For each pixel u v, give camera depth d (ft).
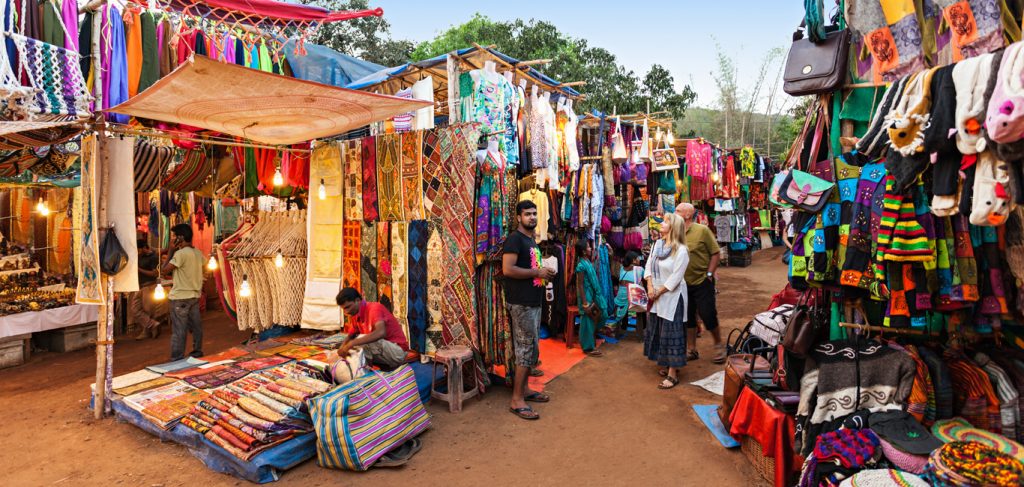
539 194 21.57
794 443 10.32
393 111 16.01
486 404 15.76
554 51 64.18
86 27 14.21
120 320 25.52
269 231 23.41
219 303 32.89
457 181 16.52
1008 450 8.54
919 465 8.36
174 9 17.39
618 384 17.31
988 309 9.14
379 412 12.39
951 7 9.12
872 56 10.00
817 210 9.90
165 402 14.30
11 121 12.00
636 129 29.94
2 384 18.08
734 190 41.32
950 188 7.86
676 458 12.23
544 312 22.79
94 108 13.98
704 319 19.39
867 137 8.89
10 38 12.14
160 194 29.37
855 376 9.60
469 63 19.66
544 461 12.27
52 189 26.68
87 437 13.66
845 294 10.17
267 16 18.67
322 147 20.42
